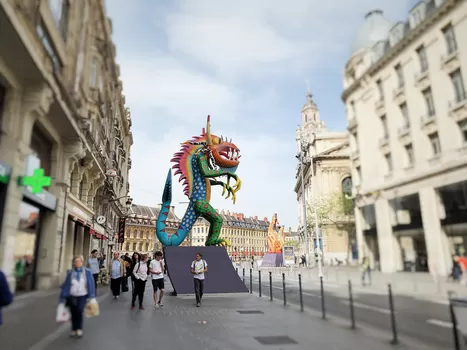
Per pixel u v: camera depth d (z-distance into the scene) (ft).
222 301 40.42
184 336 21.50
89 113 54.34
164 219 58.34
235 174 60.70
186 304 37.88
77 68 46.24
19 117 31.50
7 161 30.25
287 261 126.31
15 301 30.91
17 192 31.50
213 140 60.49
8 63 28.63
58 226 44.98
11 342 18.71
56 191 45.14
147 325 25.17
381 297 13.82
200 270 36.94
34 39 29.94
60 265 45.91
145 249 271.28
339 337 18.31
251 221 459.73
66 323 24.04
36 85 31.73
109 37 60.70
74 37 45.93
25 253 37.96
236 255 402.93
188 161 60.13
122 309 33.53
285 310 32.53
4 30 24.71
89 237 72.13
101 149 75.25
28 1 29.99
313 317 25.85
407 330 13.15
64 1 43.34
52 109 37.83
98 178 73.92
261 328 23.98
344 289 16.25
